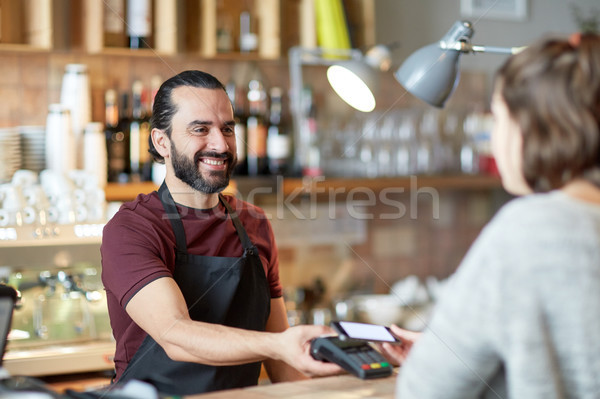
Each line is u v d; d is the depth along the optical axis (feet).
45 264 6.75
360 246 10.06
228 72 8.82
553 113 2.78
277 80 9.08
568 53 2.81
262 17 8.64
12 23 7.62
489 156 10.17
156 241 4.61
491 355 2.78
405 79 5.46
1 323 3.76
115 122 8.14
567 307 2.64
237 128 8.59
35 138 7.68
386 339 3.77
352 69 8.18
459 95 10.48
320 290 9.19
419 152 9.96
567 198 2.81
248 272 4.82
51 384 6.46
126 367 4.61
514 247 2.72
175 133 4.75
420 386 2.88
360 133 9.52
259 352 3.86
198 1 8.23
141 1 7.90
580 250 2.66
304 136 9.05
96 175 7.75
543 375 2.66
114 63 8.43
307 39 8.86
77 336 6.82
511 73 2.93
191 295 4.70
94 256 6.95
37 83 8.21
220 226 4.89
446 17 10.50
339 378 3.65
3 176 7.38
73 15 7.75
